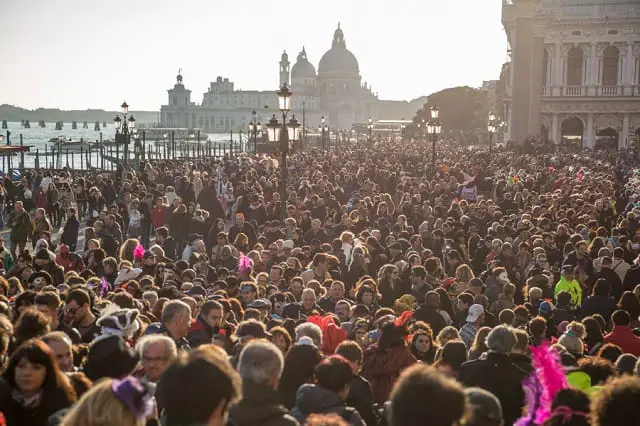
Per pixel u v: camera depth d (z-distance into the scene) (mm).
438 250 27000
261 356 7566
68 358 9016
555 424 7066
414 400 5109
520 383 10039
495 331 10398
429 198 41688
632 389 5699
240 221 29656
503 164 73875
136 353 8305
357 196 41812
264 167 61219
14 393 7855
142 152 103562
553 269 25109
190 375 5676
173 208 34656
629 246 25172
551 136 131375
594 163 76625
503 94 156125
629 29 126938
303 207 35438
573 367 9984
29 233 31484
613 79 129875
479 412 6934
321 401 8461
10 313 12148
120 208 39562
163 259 22406
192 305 14219
